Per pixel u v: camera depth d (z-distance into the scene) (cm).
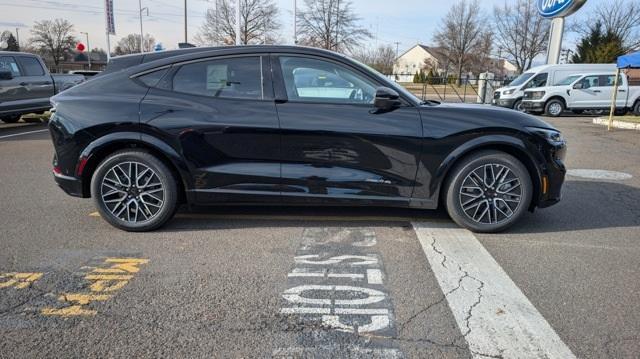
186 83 410
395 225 438
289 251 374
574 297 300
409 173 404
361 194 408
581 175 686
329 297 298
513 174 406
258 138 398
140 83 412
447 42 5647
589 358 236
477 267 345
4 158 776
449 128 396
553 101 1814
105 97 407
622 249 384
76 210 483
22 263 347
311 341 250
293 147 400
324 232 419
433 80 3469
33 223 441
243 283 317
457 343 248
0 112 1095
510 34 5138
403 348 244
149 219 415
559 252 376
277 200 411
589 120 1656
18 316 272
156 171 407
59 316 272
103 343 246
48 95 1234
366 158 400
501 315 277
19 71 1156
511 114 411
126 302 290
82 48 3381
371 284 316
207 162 404
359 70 404
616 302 294
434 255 367
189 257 361
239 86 407
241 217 461
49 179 625
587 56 4438
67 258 357
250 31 4456
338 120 395
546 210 496
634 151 923
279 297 298
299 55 407
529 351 242
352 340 251
